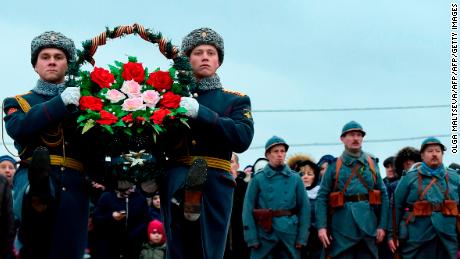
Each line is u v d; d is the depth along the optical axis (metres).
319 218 12.38
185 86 8.04
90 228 12.05
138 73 7.97
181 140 8.05
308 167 13.78
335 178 12.31
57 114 7.72
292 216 12.37
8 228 7.86
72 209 7.88
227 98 8.29
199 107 7.86
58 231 7.83
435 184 12.67
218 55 8.50
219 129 7.93
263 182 12.47
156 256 11.95
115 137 7.85
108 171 7.98
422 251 12.65
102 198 11.91
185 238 8.00
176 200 7.87
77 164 8.01
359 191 12.24
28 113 7.79
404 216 12.81
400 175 14.26
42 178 7.40
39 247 7.87
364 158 12.38
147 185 8.12
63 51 8.24
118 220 11.82
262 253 12.35
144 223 11.98
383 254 13.61
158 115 7.71
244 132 8.10
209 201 8.06
